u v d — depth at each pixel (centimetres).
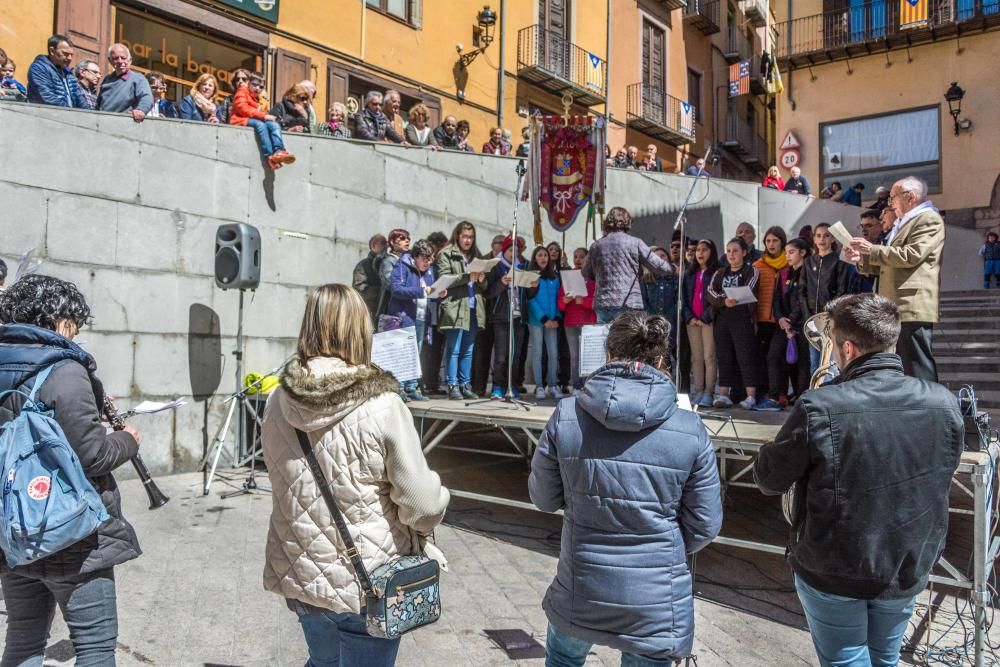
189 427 682
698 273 660
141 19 932
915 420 202
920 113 1573
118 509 217
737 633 357
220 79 1024
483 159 1005
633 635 198
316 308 198
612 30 1741
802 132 1708
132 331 638
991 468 322
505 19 1455
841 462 201
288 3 1080
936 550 205
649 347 216
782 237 616
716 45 2186
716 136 2184
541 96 1554
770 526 558
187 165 681
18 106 567
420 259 666
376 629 180
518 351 758
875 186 1623
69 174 597
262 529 504
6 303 213
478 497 518
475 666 310
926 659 327
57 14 842
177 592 384
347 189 826
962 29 1504
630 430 203
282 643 327
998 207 1459
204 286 693
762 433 429
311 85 855
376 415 188
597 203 705
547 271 716
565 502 220
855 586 201
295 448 191
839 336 222
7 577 208
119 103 645
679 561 204
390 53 1238
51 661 298
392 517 193
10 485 184
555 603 214
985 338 948
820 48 1675
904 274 433
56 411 197
